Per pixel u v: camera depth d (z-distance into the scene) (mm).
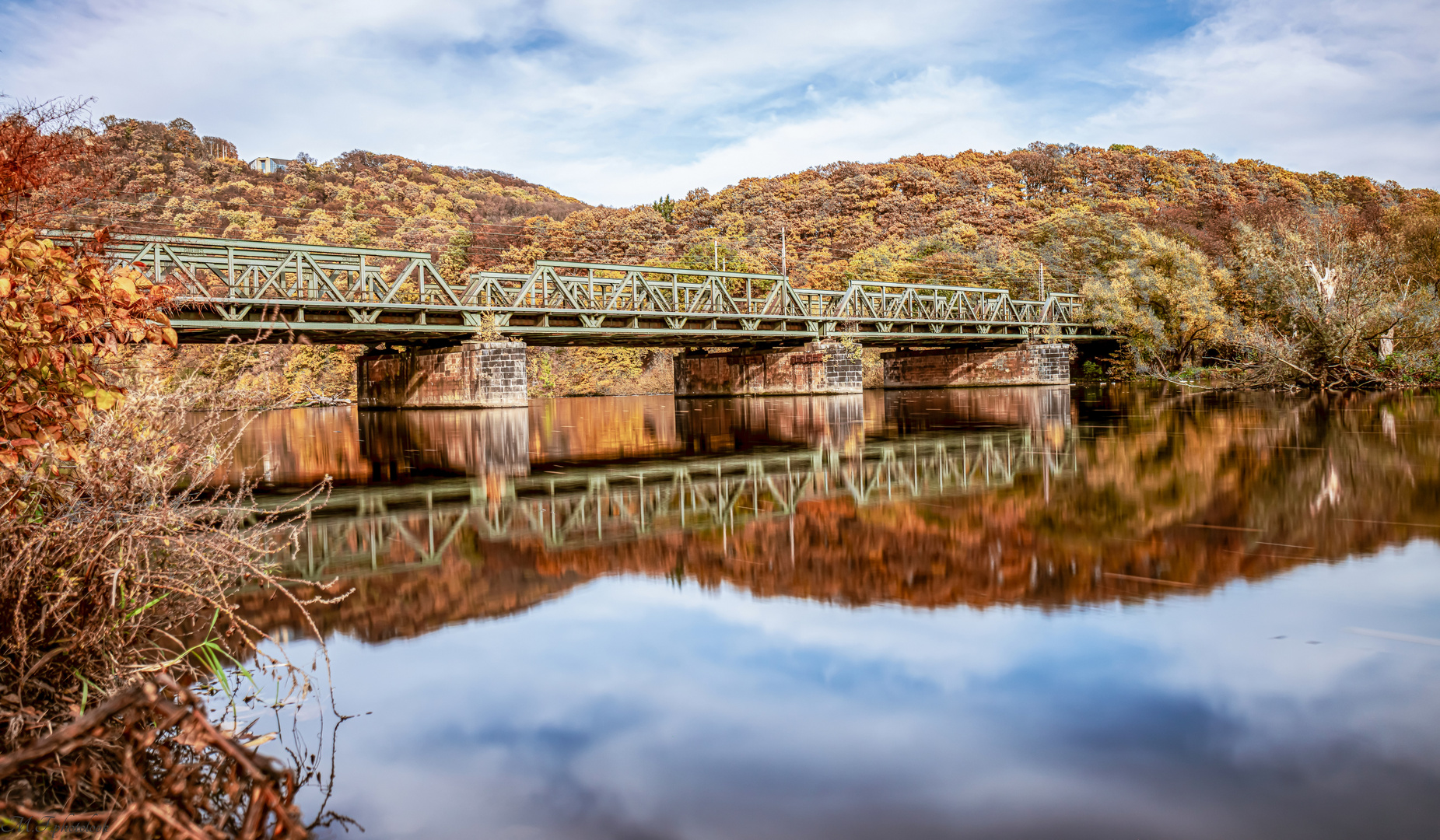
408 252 37281
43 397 4082
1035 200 115938
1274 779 3352
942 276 82062
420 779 3609
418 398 43281
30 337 3977
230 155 117812
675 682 4695
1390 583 6121
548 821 3230
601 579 7340
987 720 4004
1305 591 5973
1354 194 115312
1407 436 16188
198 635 5746
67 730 1973
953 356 64188
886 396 49031
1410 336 32688
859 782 3461
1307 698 4121
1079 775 3453
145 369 4723
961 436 20609
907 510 10203
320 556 8656
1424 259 54344
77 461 4191
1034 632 5285
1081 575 6680
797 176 126125
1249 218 71750
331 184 120438
